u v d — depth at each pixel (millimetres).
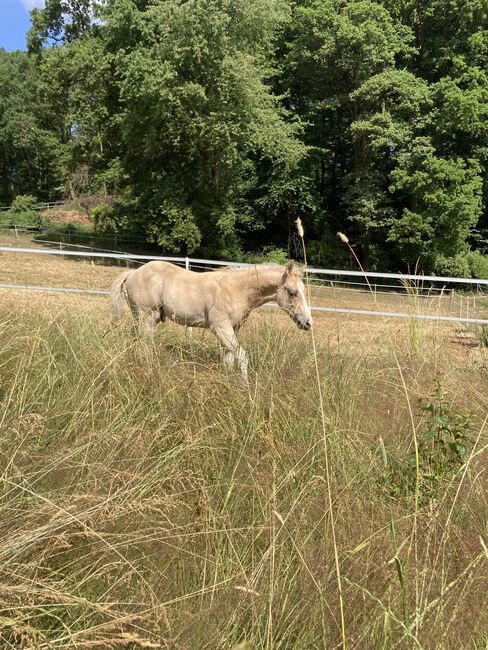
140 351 4359
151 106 22438
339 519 2684
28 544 2121
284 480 2805
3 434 2775
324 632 1882
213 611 2033
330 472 3021
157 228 24812
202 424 3379
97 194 33562
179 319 5992
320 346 5637
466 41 27125
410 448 3586
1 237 25891
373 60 25609
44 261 18406
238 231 32406
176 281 5934
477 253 28594
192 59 21906
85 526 2100
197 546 2479
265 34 24250
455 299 11258
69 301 6449
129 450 2914
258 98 23734
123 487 2521
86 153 31594
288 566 2229
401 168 25609
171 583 2246
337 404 4070
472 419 3686
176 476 2785
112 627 1806
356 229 30078
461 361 6082
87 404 3285
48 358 3822
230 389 3895
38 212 35719
